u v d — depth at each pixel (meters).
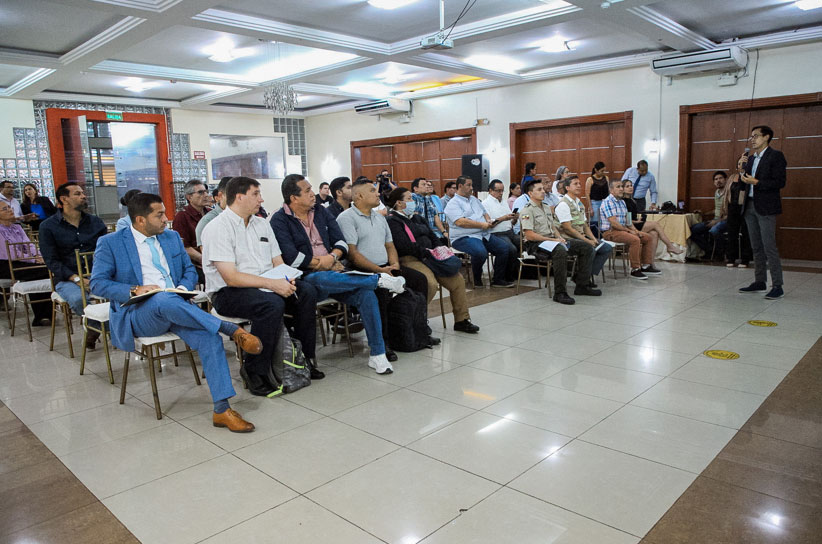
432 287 4.28
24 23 6.27
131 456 2.58
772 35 7.36
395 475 2.34
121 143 11.41
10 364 3.98
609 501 2.11
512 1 5.99
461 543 1.89
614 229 6.75
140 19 5.75
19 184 10.12
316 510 2.11
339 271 3.79
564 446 2.56
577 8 5.78
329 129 13.58
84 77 9.23
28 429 2.89
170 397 3.30
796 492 2.14
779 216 8.05
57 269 4.14
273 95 9.35
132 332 3.02
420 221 4.57
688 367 3.56
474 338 4.36
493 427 2.77
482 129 10.79
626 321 4.72
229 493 2.25
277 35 6.46
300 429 2.82
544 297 5.80
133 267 3.27
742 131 8.13
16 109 10.00
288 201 3.71
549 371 3.56
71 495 2.26
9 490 2.31
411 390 3.30
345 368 3.74
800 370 3.44
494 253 6.52
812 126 7.63
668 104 8.53
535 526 1.97
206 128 12.49
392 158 12.59
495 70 9.02
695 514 2.02
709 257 8.09
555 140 10.02
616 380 3.37
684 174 8.50
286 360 3.31
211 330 2.79
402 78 10.60
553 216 6.10
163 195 11.99
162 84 10.09
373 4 5.98
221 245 3.19
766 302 5.26
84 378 3.66
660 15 6.50
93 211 10.84
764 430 2.66
